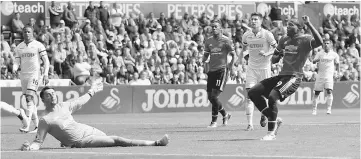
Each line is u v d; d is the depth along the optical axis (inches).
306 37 1091.9
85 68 1996.8
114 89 1948.8
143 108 1978.3
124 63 2097.7
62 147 992.2
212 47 1382.9
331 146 987.9
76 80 1983.3
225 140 1096.2
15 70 1927.9
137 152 922.7
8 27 2234.3
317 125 1412.4
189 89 2023.9
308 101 2177.7
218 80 1380.4
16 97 1844.2
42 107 1857.8
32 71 1301.7
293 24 1098.1
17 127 1440.7
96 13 2277.3
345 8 2674.7
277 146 991.6
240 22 2445.9
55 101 967.6
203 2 2532.0
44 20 2289.6
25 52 1300.4
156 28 2315.5
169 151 935.0
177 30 2365.9
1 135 1230.9
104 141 976.3
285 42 1105.4
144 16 2452.0
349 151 927.0
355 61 2468.0
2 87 1829.5
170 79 2117.4
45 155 902.4
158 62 2135.8
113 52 2089.1
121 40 2228.1
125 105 1962.4
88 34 2164.1
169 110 2004.2
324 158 849.5
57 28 2182.6
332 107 2201.0
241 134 1219.2
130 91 1967.3
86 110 1914.4
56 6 2269.9
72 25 2225.6
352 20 2667.3
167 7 2486.5
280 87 1090.1
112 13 2311.8
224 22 2448.3
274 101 1087.0
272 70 2183.8
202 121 1610.5
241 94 2078.0
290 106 2151.8
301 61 1099.9
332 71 1883.6
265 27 2454.5
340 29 2610.7
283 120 1610.5
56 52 2037.4
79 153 912.3
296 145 1003.9
